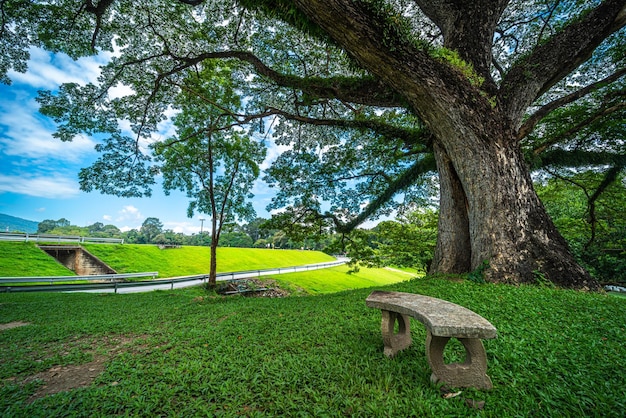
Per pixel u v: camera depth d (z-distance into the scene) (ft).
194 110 55.42
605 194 43.39
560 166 35.17
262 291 65.26
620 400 7.32
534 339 11.02
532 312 13.82
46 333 17.10
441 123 21.35
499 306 14.87
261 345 12.05
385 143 39.34
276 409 7.45
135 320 19.61
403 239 51.31
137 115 41.83
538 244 20.52
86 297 37.04
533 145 34.35
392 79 20.11
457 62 20.18
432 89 19.81
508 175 21.24
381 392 7.86
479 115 20.76
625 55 31.40
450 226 25.63
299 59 40.98
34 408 8.28
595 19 21.93
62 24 33.63
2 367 11.68
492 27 25.96
